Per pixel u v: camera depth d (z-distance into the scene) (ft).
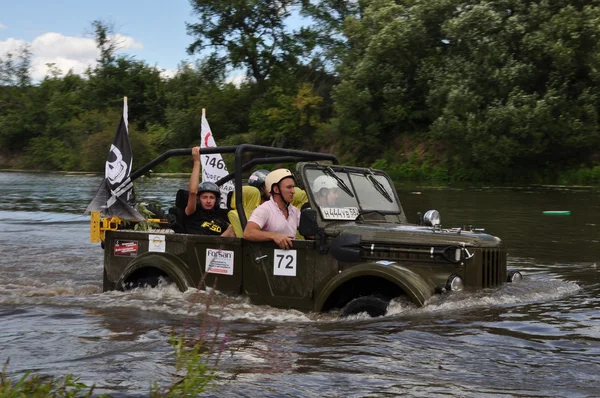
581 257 36.01
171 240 23.80
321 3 159.12
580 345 17.39
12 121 189.57
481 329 18.63
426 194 77.92
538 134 94.68
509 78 98.48
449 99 102.42
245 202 24.38
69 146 176.35
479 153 99.45
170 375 15.10
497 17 102.58
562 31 96.78
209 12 160.35
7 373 15.26
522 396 13.70
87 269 33.42
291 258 21.48
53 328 20.12
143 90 188.14
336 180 23.08
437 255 20.24
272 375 15.14
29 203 73.56
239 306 21.98
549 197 73.46
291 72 156.46
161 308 22.16
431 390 14.07
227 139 148.77
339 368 15.64
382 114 120.98
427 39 116.26
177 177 121.60
